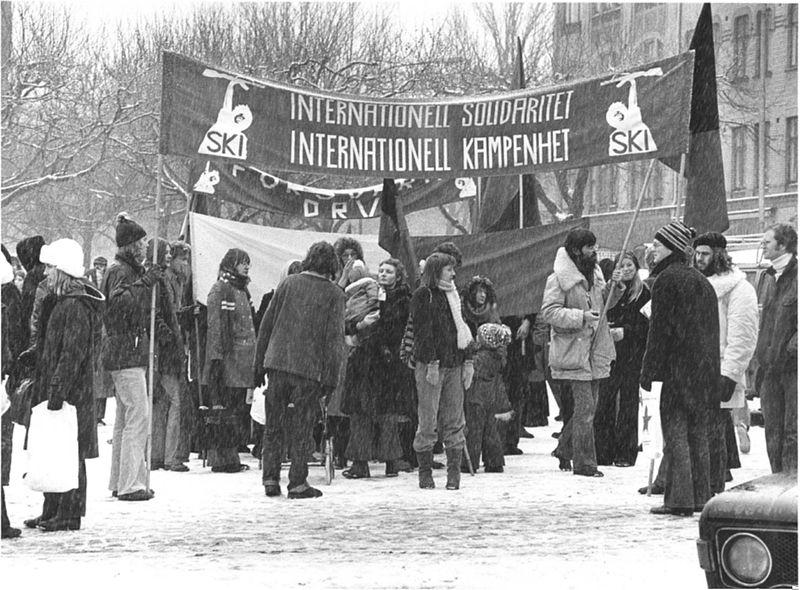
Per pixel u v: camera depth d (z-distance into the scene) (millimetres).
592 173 62781
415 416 13789
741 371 12117
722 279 12312
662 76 13250
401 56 45594
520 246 16156
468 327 13273
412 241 16438
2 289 10734
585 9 57031
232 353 13828
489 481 13047
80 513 9859
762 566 5695
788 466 10586
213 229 16562
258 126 13031
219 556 8688
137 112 45656
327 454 13039
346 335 13266
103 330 13523
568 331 13398
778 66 55562
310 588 7520
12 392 10367
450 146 13836
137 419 11539
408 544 9180
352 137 13562
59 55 45156
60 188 52094
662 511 10609
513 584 7637
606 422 14344
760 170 53719
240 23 44625
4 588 7566
